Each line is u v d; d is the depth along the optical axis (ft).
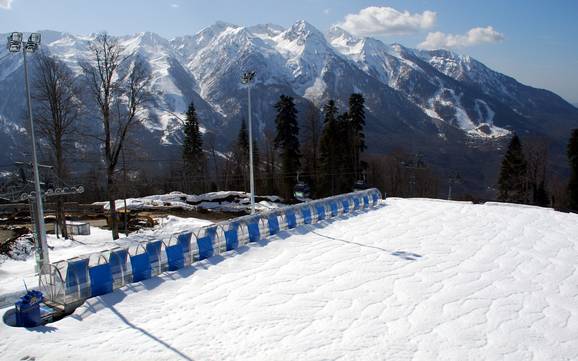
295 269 51.19
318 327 37.17
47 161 121.39
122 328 36.81
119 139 117.70
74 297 40.55
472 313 40.42
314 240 63.52
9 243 88.12
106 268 43.57
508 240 64.90
